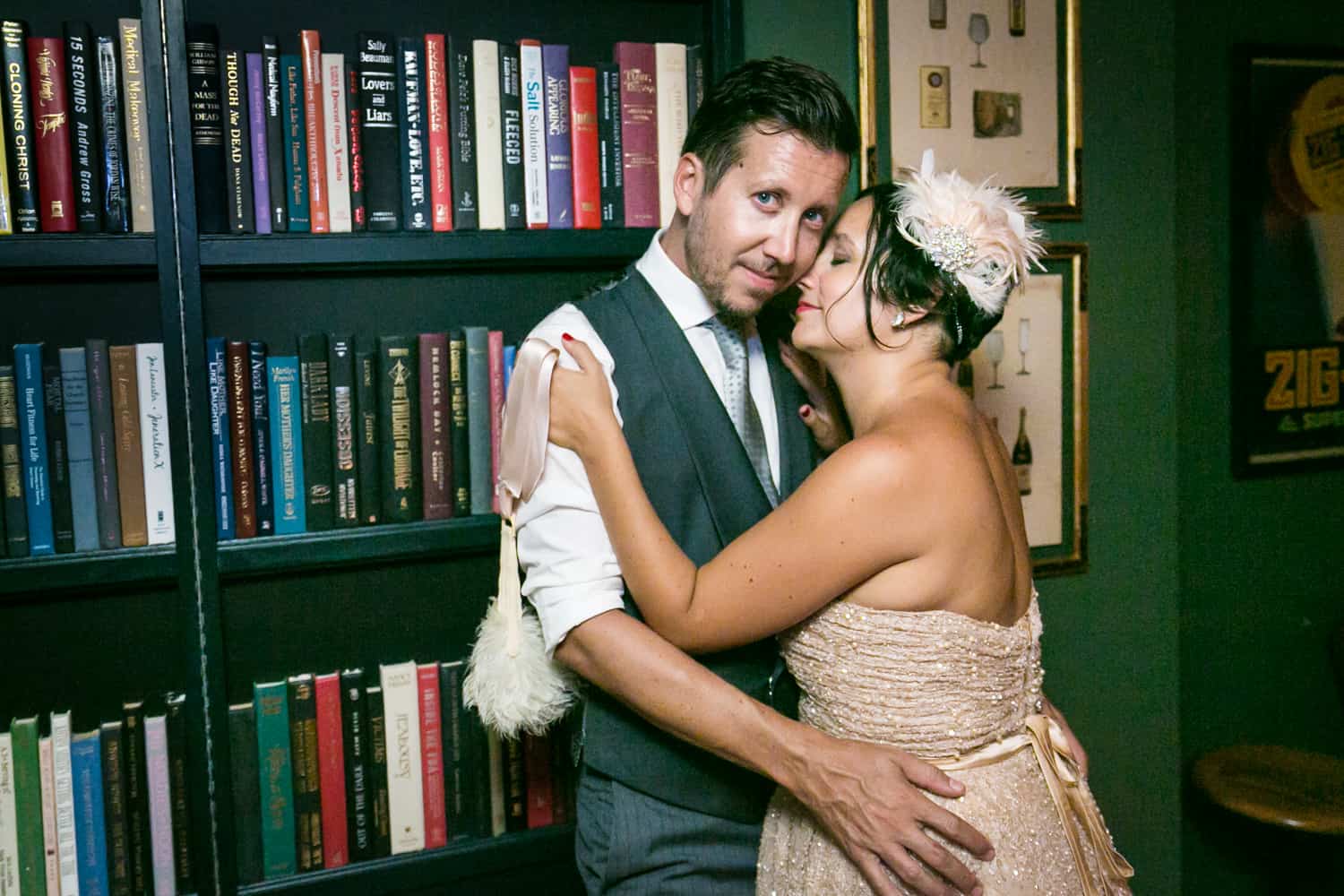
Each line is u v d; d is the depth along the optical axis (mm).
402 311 1938
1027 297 2250
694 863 1518
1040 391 2285
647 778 1503
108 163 1596
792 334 1516
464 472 1813
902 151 2094
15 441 1608
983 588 1370
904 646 1351
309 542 1710
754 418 1562
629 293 1535
